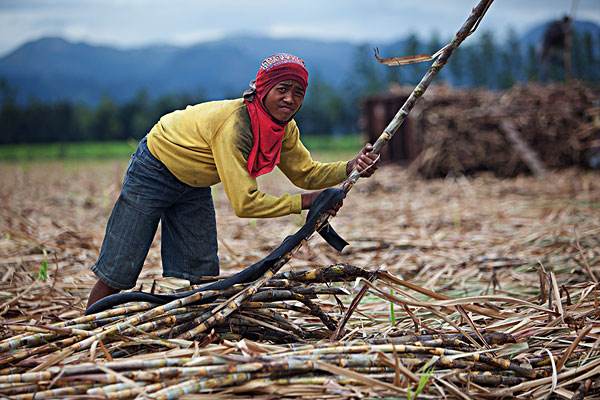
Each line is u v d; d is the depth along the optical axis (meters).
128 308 3.67
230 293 3.71
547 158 14.73
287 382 3.13
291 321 3.97
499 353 3.60
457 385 3.29
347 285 5.36
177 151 3.84
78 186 15.16
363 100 17.83
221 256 6.64
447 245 7.23
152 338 3.54
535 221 8.58
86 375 3.07
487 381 3.32
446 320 3.70
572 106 14.78
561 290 4.74
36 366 3.34
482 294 5.16
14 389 3.05
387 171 15.88
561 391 3.26
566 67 14.41
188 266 4.27
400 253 6.85
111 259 4.06
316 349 3.30
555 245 6.91
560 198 10.85
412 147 15.17
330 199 3.64
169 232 4.29
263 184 14.74
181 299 3.62
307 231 3.68
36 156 31.17
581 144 14.56
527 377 3.41
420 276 6.04
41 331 3.59
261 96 3.63
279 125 3.69
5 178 18.30
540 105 14.81
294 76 3.58
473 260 6.36
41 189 14.58
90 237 7.61
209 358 3.18
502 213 9.41
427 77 3.69
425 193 12.29
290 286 3.80
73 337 3.50
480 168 14.53
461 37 3.62
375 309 4.69
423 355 3.41
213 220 4.29
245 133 3.66
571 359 3.63
